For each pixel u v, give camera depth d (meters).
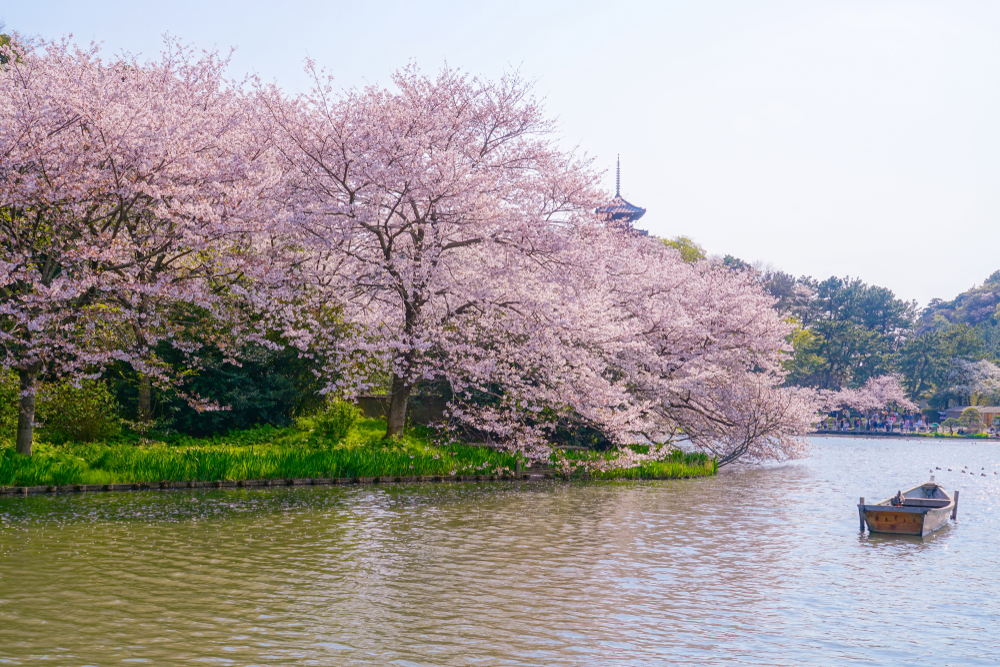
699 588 14.54
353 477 26.73
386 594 13.45
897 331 140.62
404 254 28.70
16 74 22.98
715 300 34.44
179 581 13.87
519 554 16.81
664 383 31.89
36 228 22.56
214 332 28.22
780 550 18.27
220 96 28.34
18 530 17.58
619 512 22.72
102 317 23.86
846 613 13.23
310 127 26.67
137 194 22.73
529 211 28.22
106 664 9.85
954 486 34.56
